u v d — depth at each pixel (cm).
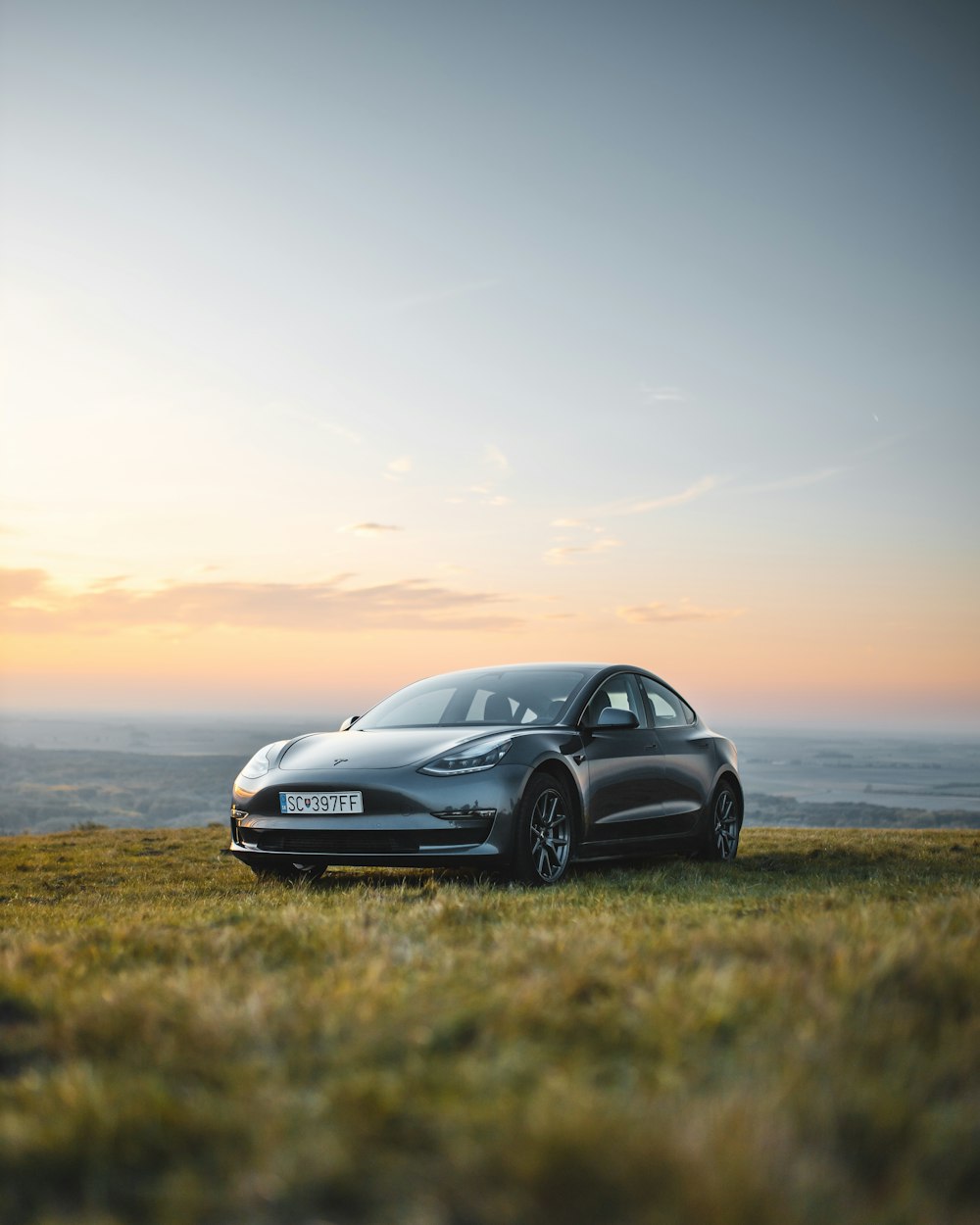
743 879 690
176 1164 189
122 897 690
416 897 577
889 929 346
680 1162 170
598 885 635
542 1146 176
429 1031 243
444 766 627
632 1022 245
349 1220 171
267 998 271
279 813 655
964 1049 226
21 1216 176
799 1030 233
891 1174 176
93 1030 256
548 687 749
